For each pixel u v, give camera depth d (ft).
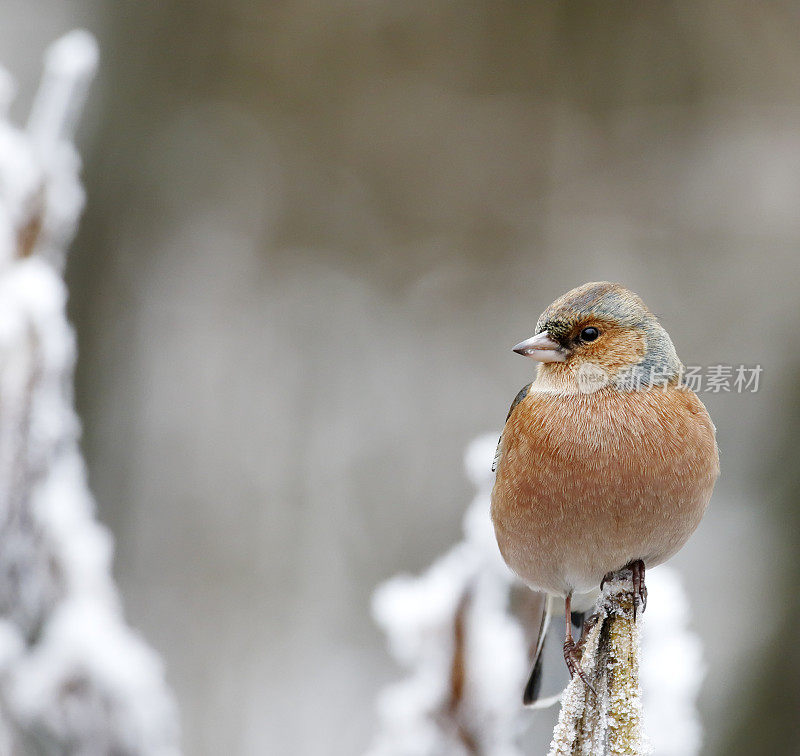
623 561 17.83
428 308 26.48
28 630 17.79
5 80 17.88
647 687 17.66
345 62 28.02
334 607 22.15
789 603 20.44
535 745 18.24
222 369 25.03
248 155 27.35
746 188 26.45
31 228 17.81
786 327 24.38
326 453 24.29
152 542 22.77
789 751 19.44
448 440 24.39
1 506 17.76
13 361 17.76
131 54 26.18
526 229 26.96
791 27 26.96
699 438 17.80
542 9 27.66
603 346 17.85
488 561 17.75
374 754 17.74
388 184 27.73
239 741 19.89
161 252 25.94
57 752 17.75
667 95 27.30
